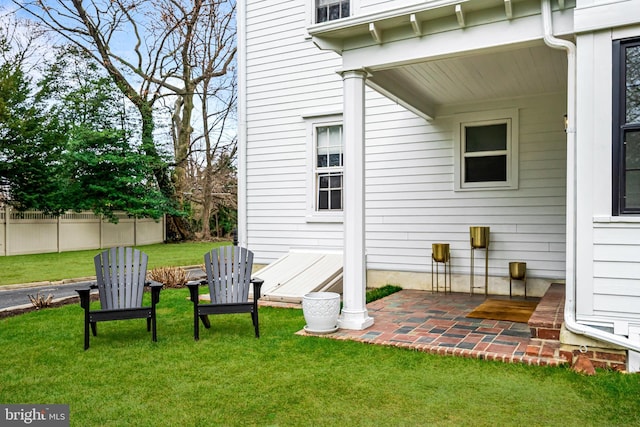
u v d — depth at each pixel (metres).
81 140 16.89
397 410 3.02
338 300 4.91
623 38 3.67
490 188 7.02
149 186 19.83
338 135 8.20
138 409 3.07
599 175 3.73
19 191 14.72
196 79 20.48
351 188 4.95
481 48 4.34
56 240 15.85
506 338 4.52
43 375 3.74
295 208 8.51
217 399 3.22
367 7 7.17
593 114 3.76
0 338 4.90
